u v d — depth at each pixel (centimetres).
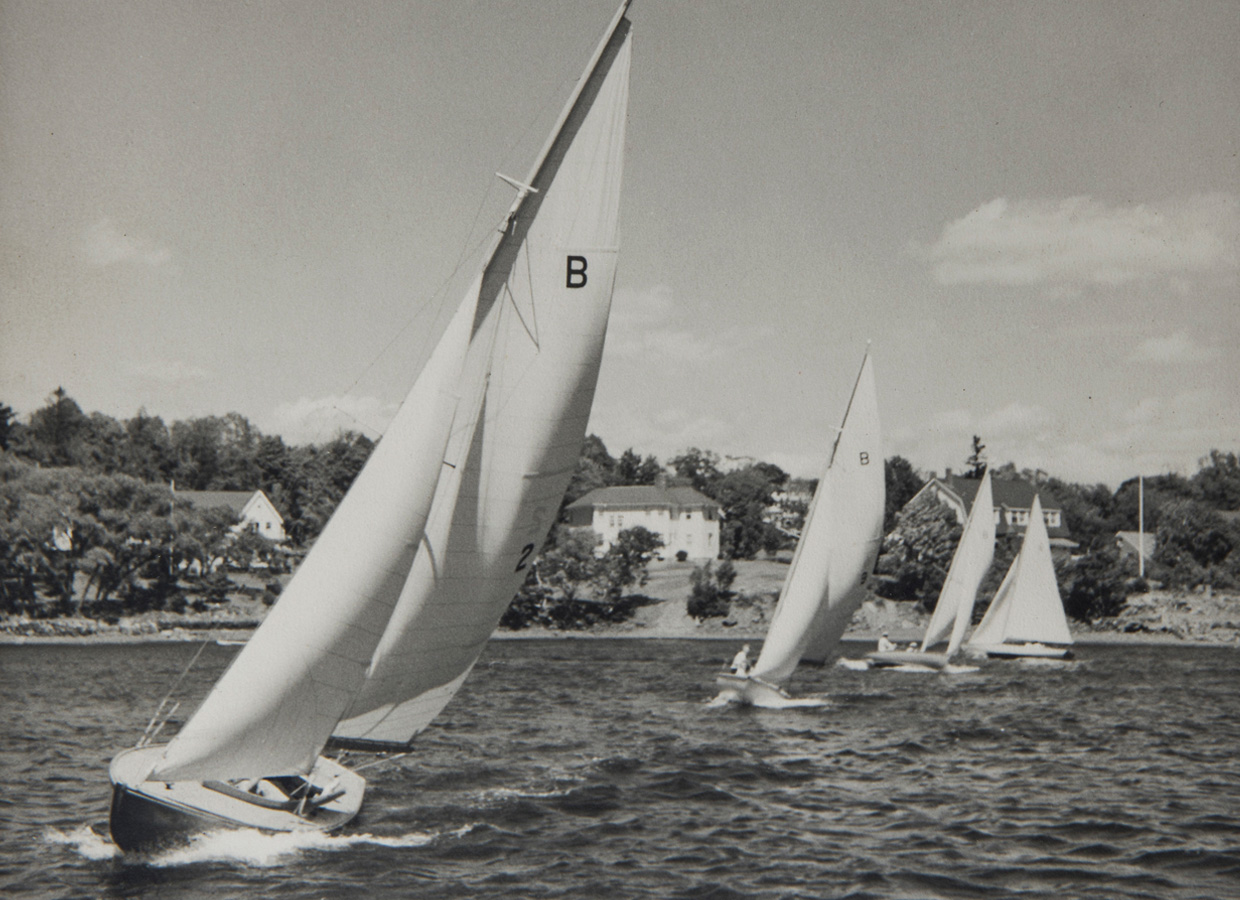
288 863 2062
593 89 2330
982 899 2005
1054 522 14762
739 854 2266
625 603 11450
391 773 3028
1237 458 14775
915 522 11300
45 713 4428
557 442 2434
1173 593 11925
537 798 2750
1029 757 3519
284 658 2027
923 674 6806
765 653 4694
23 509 9212
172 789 2073
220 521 10344
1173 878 2141
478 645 2541
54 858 2084
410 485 2091
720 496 15175
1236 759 3516
